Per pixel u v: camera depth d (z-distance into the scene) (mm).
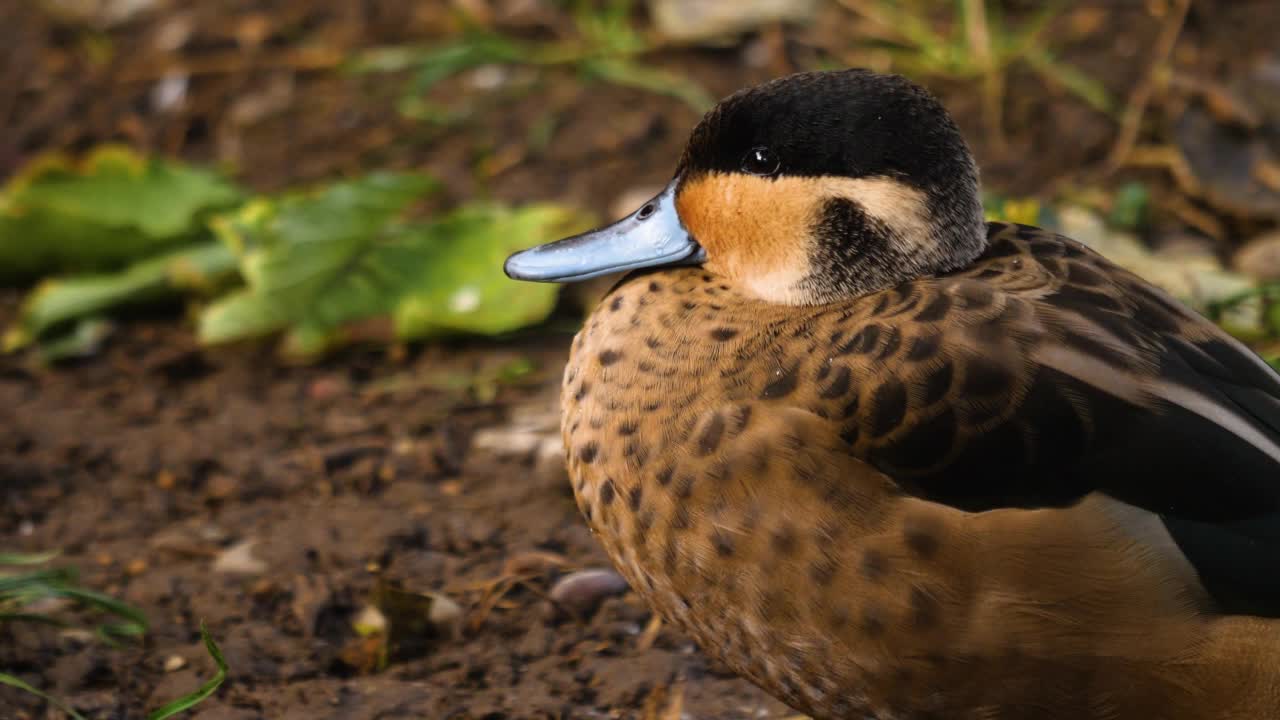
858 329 5812
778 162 6227
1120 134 11586
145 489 8664
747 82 12406
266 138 12430
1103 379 5613
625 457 5918
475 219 10312
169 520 8391
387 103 12781
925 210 6117
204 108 12844
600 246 6684
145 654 7152
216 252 10617
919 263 6145
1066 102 11898
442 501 8477
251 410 9422
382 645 7172
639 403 5941
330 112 12680
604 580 7559
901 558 5539
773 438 5664
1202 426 5574
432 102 12688
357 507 8430
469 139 12219
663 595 5957
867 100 6168
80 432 9203
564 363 9867
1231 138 10977
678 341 6020
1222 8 12711
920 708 5754
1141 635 5473
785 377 5766
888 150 6117
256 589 7625
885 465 5629
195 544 8016
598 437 6031
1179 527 5508
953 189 6141
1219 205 10688
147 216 10820
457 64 12211
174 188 10945
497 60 12688
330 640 7324
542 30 13414
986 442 5602
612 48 12883
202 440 9102
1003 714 5691
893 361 5688
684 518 5770
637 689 6926
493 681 7027
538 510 8344
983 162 11375
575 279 6656
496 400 9477
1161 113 11672
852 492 5598
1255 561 5473
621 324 6219
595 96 12617
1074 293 5887
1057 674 5559
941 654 5590
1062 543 5445
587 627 7410
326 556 7902
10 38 14055
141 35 13953
